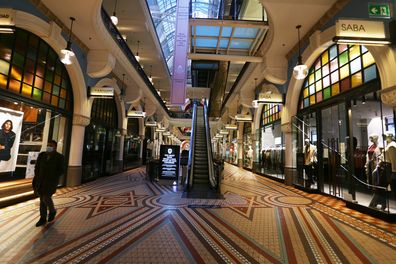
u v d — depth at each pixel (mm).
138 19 8867
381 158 4395
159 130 18500
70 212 4102
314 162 6797
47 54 5773
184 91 9125
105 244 2764
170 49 20844
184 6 9539
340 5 5062
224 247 2768
